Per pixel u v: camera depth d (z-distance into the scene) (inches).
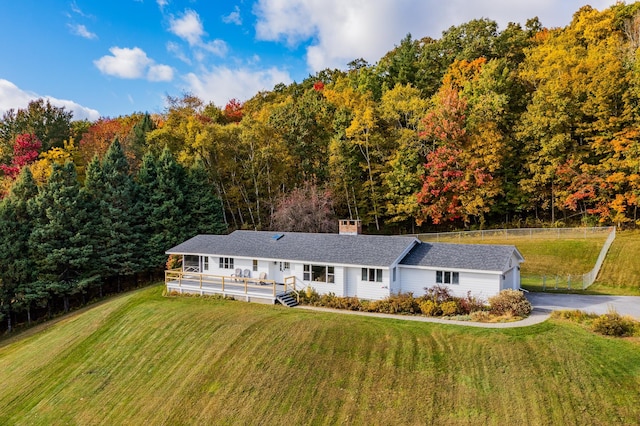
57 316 1445.6
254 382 736.3
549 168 1644.9
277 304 1085.8
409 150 1866.4
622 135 1552.7
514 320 872.9
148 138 2073.1
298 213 1833.2
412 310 979.9
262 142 2044.8
